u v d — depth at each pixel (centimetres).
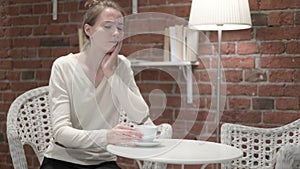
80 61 161
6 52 321
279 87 247
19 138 191
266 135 223
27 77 315
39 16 309
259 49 251
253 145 223
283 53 246
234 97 258
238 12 217
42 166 184
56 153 183
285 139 220
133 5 277
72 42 298
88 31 164
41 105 222
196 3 224
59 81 177
